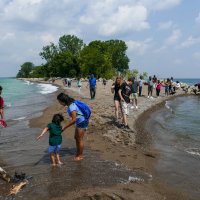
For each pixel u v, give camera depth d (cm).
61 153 969
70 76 10675
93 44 11031
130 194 668
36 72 16025
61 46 13238
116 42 12094
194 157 1020
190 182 791
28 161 888
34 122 1496
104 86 5278
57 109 1969
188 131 1477
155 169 876
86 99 2706
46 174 776
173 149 1119
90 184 713
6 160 898
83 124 877
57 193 661
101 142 1132
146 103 2592
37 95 3644
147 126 1563
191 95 4075
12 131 1291
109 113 1769
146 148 1109
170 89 3806
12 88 5981
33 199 633
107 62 9231
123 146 1107
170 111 2258
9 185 705
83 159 907
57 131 850
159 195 684
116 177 768
